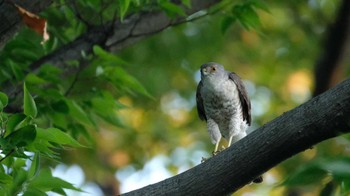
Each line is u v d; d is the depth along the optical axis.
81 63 11.42
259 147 7.14
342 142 6.96
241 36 19.77
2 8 8.77
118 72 10.77
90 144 11.05
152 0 11.54
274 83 20.80
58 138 7.48
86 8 12.02
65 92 11.59
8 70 11.23
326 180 5.53
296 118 6.92
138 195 7.75
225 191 7.46
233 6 11.43
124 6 9.24
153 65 18.59
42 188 7.59
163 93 19.47
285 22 19.94
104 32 11.59
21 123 7.43
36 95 10.55
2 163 8.00
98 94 11.07
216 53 19.12
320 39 19.42
